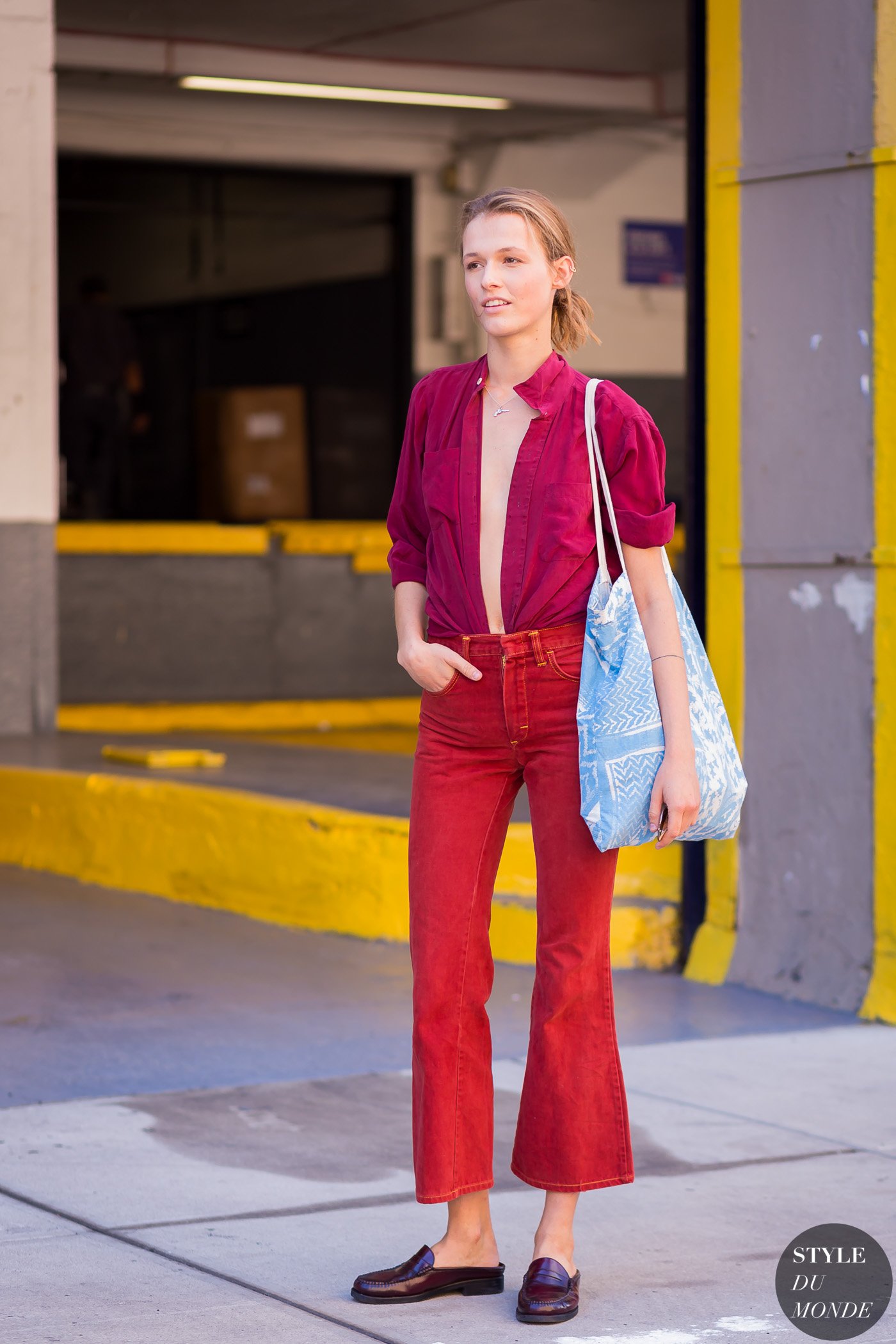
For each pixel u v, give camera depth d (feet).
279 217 60.59
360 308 61.87
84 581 47.34
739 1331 11.03
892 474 18.66
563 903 11.34
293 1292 11.68
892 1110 15.96
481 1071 11.62
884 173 18.57
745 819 20.44
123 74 51.42
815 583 19.48
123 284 59.06
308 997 20.29
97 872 27.61
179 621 48.60
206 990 20.59
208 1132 15.31
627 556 11.28
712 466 20.40
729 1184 13.97
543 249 11.28
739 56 19.83
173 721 46.80
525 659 11.19
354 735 47.03
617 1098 11.53
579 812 11.24
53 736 35.86
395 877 22.97
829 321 19.16
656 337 62.34
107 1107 16.07
